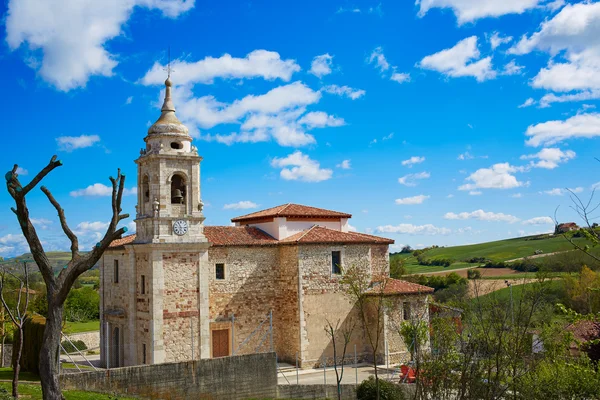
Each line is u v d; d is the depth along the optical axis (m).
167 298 38.69
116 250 43.47
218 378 33.69
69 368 41.28
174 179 40.88
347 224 50.88
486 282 51.94
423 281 74.56
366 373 41.94
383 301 41.31
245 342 43.34
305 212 48.34
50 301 19.97
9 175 19.48
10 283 58.12
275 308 45.16
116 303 43.19
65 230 20.67
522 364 24.02
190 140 41.09
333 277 45.25
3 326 41.50
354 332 45.78
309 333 43.66
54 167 19.33
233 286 43.31
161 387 31.86
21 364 40.84
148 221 39.62
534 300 21.56
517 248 99.88
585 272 49.22
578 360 26.95
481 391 21.36
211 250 42.56
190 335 39.38
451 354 23.81
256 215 49.44
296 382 38.88
